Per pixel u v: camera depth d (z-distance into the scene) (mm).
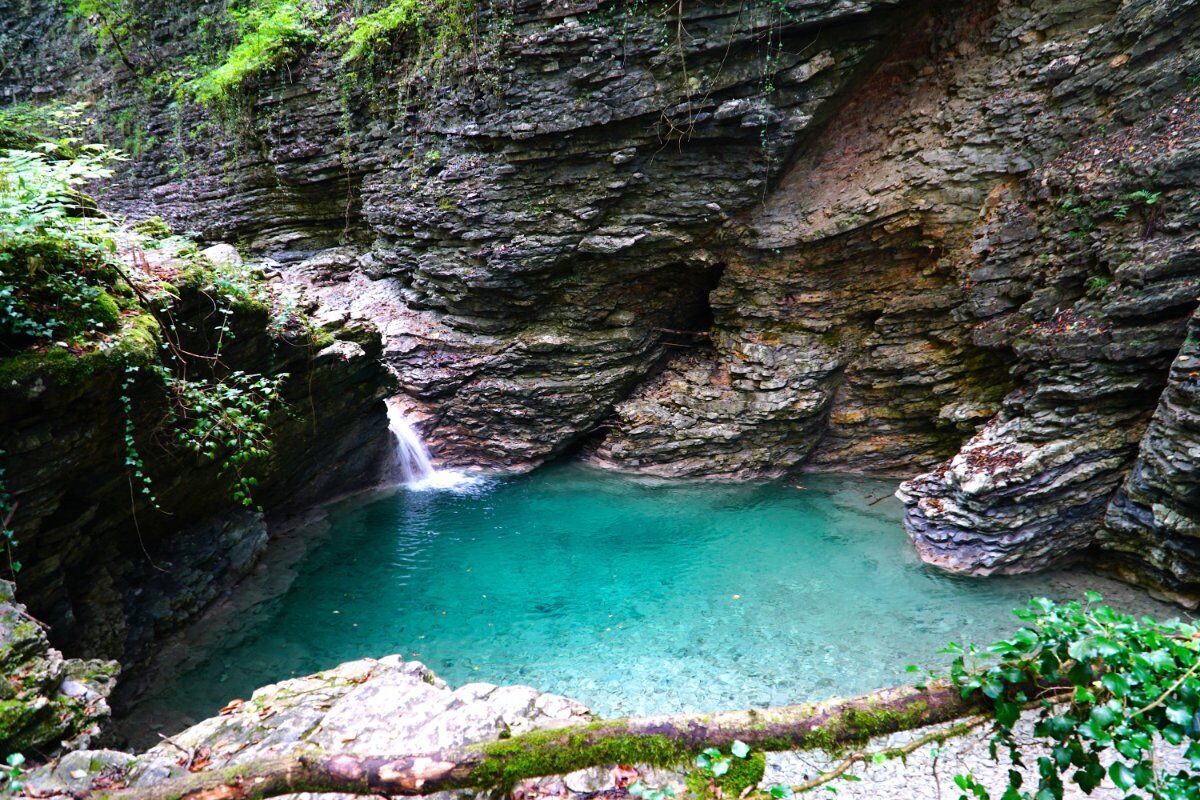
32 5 17641
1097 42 9664
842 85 10812
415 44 12992
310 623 8172
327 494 11422
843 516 10914
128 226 7117
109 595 6672
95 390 5234
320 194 15438
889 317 11547
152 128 16984
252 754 4086
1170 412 7637
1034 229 9922
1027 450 8727
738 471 12578
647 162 11570
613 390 13133
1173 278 8117
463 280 12906
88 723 4457
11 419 4832
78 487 5852
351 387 10219
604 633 7926
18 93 17844
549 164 11836
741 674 7094
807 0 10031
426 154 13000
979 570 8852
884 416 12094
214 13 16203
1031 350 9297
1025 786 4484
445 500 12164
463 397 13297
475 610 8484
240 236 16453
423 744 4109
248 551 8930
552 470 13609
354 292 14578
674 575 9289
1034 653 2564
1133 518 8125
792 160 11664
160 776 3803
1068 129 9898
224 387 6684
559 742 2676
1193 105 8703
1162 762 4652
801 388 12031
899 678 6953
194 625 7941
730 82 10688
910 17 10688
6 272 4988
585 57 10992
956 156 10750
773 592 8734
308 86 14531
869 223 11156
